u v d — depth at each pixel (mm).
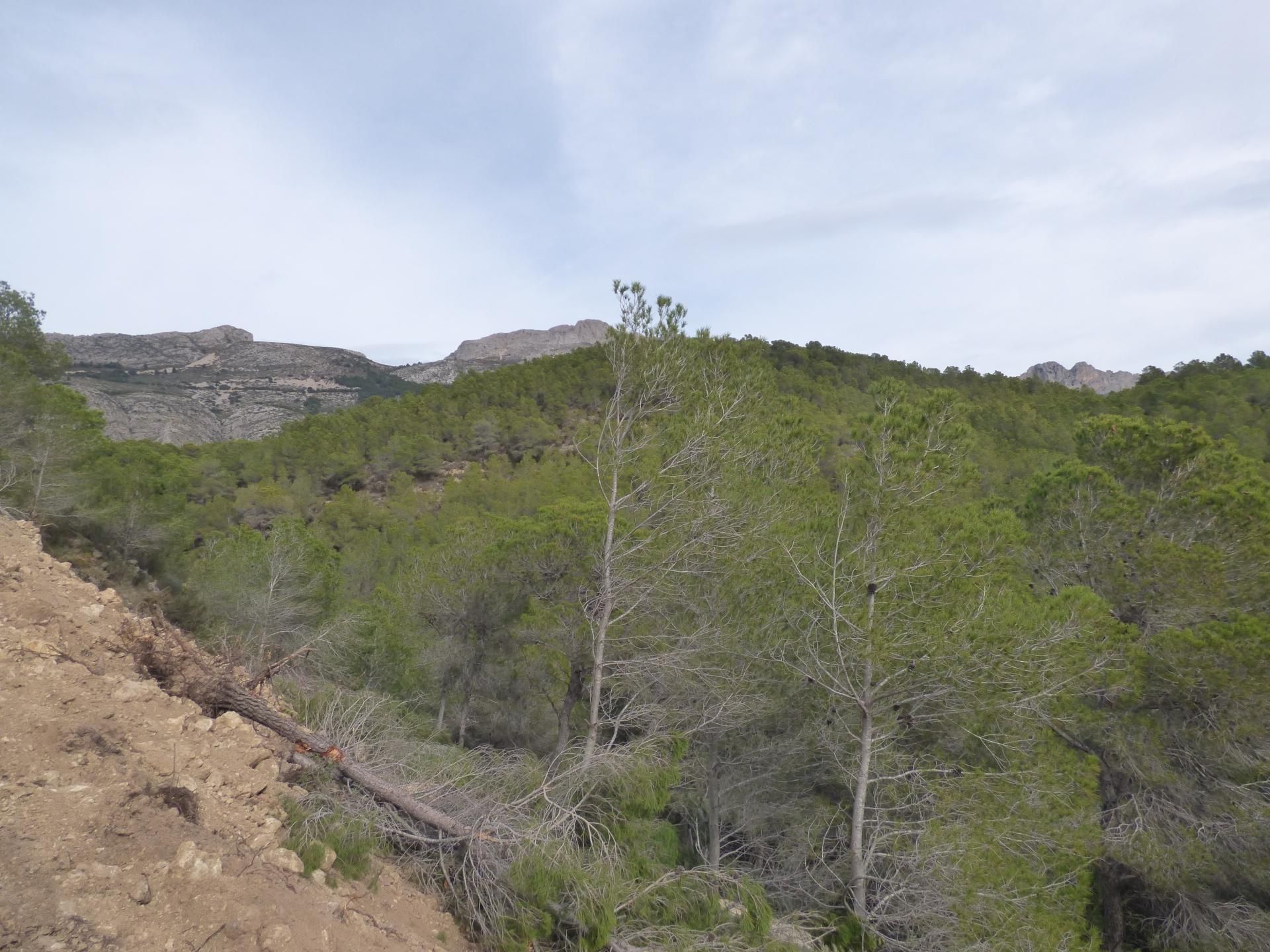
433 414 57750
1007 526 10180
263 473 49469
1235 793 8789
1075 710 8602
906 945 6512
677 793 10422
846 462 7926
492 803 5254
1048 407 44562
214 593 12672
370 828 4488
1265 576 10258
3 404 12133
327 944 3145
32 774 3066
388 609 16719
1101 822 8812
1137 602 10711
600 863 4883
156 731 3971
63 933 2402
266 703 5027
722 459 8672
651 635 8992
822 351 61688
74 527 12742
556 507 14938
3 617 4234
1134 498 11266
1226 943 8547
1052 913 6598
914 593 7289
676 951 4668
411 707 14359
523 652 13242
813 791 10742
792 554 8219
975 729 7449
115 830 3012
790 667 8227
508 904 4531
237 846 3502
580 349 69062
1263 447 28000
